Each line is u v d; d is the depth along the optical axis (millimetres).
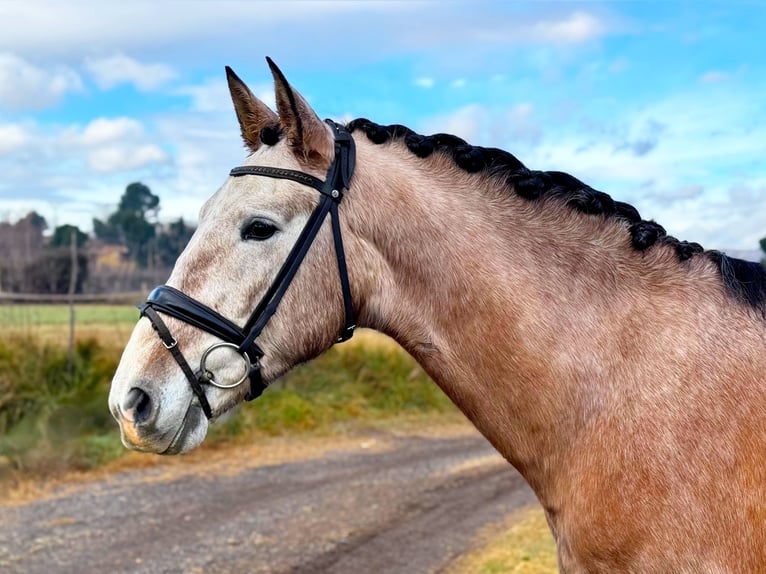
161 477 9172
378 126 2545
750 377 2166
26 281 18516
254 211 2293
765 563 2043
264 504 7977
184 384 2244
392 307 2398
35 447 9266
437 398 14797
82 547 6516
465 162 2463
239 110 2541
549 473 2311
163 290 2289
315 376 14484
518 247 2379
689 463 2100
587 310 2311
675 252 2371
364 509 7773
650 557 2092
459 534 6812
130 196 36438
